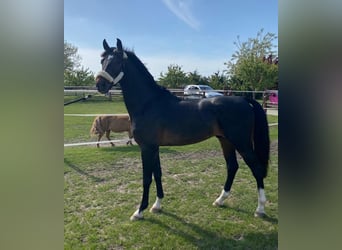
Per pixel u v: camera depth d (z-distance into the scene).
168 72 26.06
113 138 7.02
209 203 2.86
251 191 3.19
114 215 2.59
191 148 5.70
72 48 23.45
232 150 2.82
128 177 3.74
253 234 2.23
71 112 11.23
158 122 2.51
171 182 3.54
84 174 3.85
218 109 2.52
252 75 18.73
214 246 2.06
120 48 2.56
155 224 2.41
